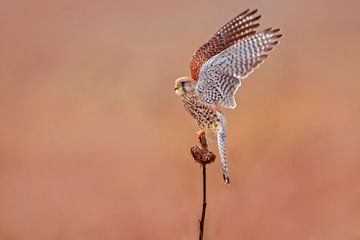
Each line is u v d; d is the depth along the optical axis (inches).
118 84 1002.7
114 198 748.6
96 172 765.9
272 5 1300.4
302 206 742.5
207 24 1245.1
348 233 734.5
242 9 1302.9
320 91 938.1
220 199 745.6
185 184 753.0
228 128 829.2
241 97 920.3
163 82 995.3
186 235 737.0
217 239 735.7
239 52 683.4
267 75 989.8
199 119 687.7
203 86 685.9
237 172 754.2
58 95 971.9
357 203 741.9
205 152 670.5
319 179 751.1
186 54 1102.4
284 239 734.5
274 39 682.2
